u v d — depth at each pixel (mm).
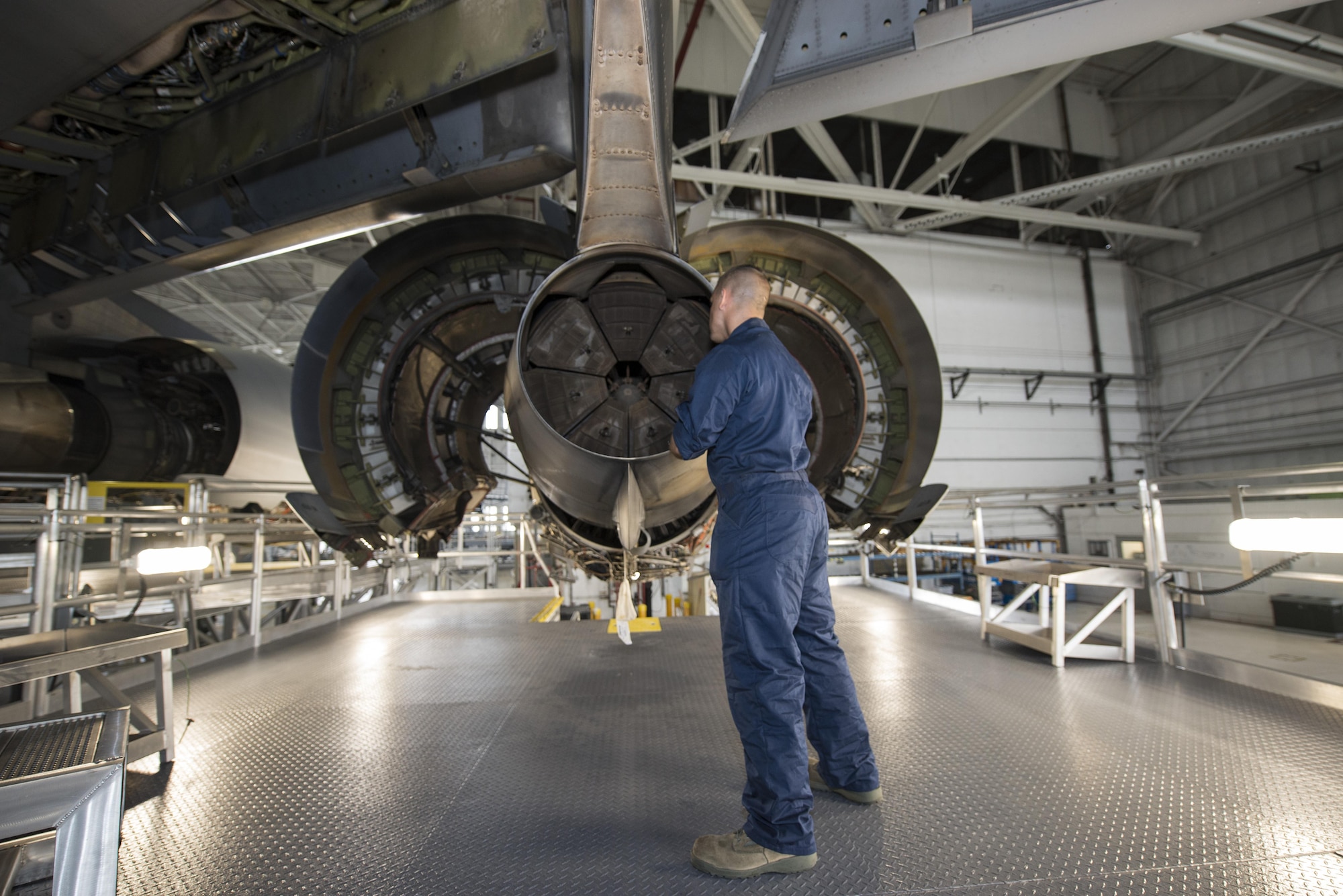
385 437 3871
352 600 9562
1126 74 18016
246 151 3619
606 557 3818
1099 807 1973
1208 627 12336
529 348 2740
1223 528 13172
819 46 2178
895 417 4160
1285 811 1926
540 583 12781
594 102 2391
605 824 1943
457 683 3768
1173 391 18516
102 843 1184
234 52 3461
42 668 2117
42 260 4969
